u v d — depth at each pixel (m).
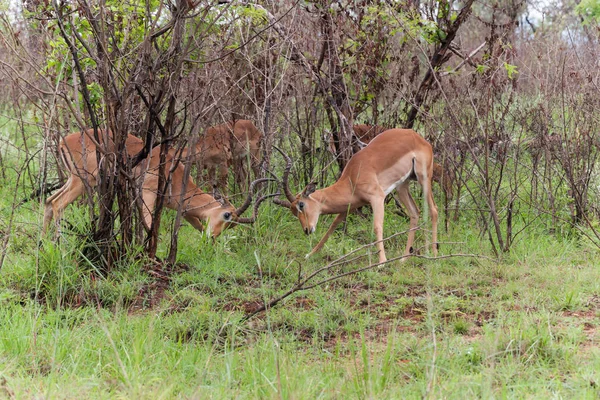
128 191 8.73
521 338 6.37
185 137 9.99
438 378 5.61
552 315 7.27
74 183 9.88
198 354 6.30
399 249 10.34
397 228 11.04
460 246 10.21
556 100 11.40
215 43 9.56
